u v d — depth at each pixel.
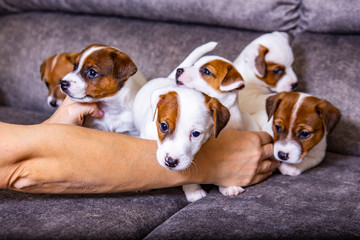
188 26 1.03
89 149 0.57
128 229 0.56
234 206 0.61
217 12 0.97
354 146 0.85
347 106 0.85
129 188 0.60
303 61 0.91
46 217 0.56
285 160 0.71
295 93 0.76
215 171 0.65
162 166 0.61
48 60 0.96
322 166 0.79
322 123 0.72
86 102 0.76
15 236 0.52
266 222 0.56
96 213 0.58
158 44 1.01
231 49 0.97
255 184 0.70
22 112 1.08
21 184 0.55
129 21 1.09
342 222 0.56
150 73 1.00
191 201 0.66
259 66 0.89
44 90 1.14
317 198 0.63
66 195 0.63
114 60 0.75
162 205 0.63
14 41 1.19
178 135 0.57
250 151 0.67
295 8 0.94
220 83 0.74
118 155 0.59
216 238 0.52
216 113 0.59
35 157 0.55
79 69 0.75
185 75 0.75
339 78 0.87
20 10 1.25
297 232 0.53
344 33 0.91
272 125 0.75
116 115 0.81
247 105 0.90
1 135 0.53
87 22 1.12
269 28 0.96
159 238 0.53
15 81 1.17
